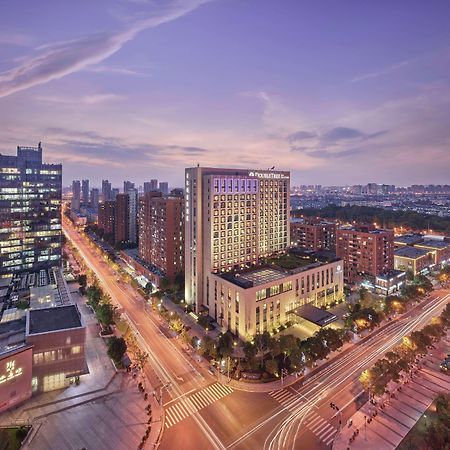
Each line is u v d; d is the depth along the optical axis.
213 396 69.50
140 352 84.56
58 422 60.91
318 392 70.69
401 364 71.62
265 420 62.31
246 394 70.19
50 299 103.19
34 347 68.94
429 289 125.56
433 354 85.94
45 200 154.25
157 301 115.88
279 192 139.75
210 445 56.06
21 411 63.53
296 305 107.50
